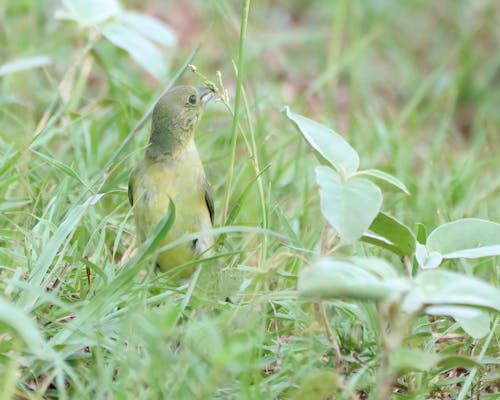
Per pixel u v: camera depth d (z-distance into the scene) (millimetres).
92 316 7988
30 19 16781
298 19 21312
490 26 21016
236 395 7734
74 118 12609
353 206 7965
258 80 16938
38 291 7902
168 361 7422
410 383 8523
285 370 8016
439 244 8570
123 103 12789
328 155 8484
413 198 12898
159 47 17500
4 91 14102
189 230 9820
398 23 21109
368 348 8789
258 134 12961
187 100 9781
